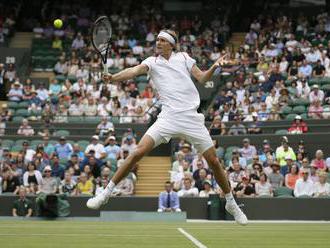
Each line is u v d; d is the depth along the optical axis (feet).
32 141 75.00
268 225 46.42
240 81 85.40
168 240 27.61
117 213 55.88
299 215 59.41
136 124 78.89
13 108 87.51
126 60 95.81
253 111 78.02
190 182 61.93
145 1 121.29
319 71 84.79
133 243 25.85
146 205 60.59
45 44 107.34
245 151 68.08
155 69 25.04
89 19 116.06
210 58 95.91
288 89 80.18
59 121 83.15
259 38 101.76
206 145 24.97
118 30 110.42
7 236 29.43
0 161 68.90
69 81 91.20
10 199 60.44
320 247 25.29
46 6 117.60
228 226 42.42
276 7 116.57
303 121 73.00
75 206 59.88
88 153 65.05
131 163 24.22
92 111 83.15
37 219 54.75
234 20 113.91
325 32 100.32
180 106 24.66
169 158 76.18
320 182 61.05
